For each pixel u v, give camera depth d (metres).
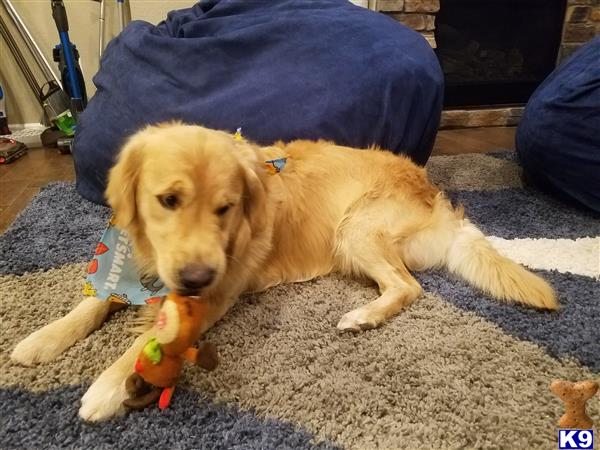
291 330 1.45
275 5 2.48
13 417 1.11
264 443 1.06
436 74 2.27
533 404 1.18
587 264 1.89
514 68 4.57
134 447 1.04
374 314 1.49
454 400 1.19
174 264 1.18
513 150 3.47
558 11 4.37
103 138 2.20
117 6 3.66
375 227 1.74
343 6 2.42
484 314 1.55
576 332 1.47
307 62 2.11
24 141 3.53
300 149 1.87
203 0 2.68
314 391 1.21
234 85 2.12
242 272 1.50
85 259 1.81
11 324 1.42
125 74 2.23
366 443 1.07
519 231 2.18
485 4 4.26
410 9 3.90
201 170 1.21
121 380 1.16
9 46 3.58
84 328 1.37
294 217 1.75
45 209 2.28
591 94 2.23
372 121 2.14
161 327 1.08
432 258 1.83
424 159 2.47
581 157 2.29
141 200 1.30
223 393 1.20
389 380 1.25
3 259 1.80
